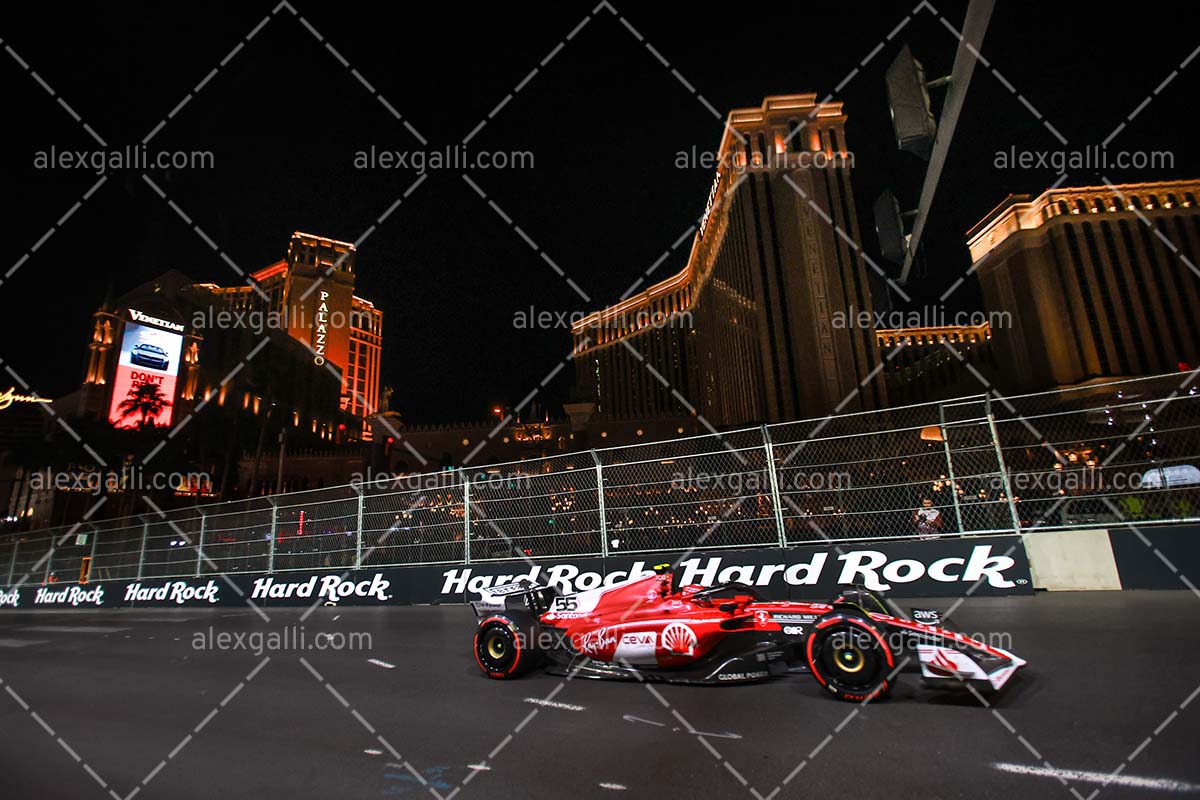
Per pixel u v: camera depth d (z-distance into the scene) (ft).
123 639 35.12
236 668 24.86
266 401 200.44
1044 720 13.10
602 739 14.14
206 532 55.42
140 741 16.01
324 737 15.48
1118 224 292.61
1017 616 23.50
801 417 236.22
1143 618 21.65
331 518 48.19
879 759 11.85
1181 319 278.05
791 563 32.19
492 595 21.56
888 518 31.89
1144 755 11.13
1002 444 31.27
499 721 16.01
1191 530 27.25
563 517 38.86
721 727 14.34
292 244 520.01
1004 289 314.76
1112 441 29.58
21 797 12.61
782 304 248.93
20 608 67.56
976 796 10.14
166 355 325.42
